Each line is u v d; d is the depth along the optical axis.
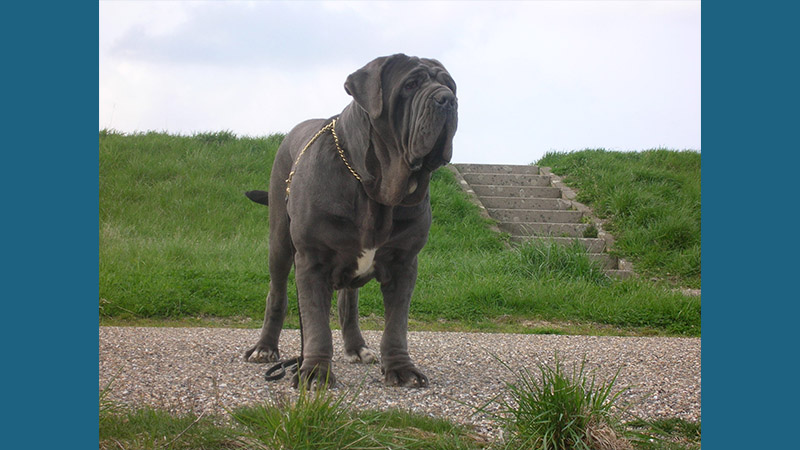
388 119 4.26
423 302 8.86
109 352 5.60
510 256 10.73
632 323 8.57
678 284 10.66
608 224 12.84
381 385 4.77
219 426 3.59
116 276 8.84
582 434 3.46
